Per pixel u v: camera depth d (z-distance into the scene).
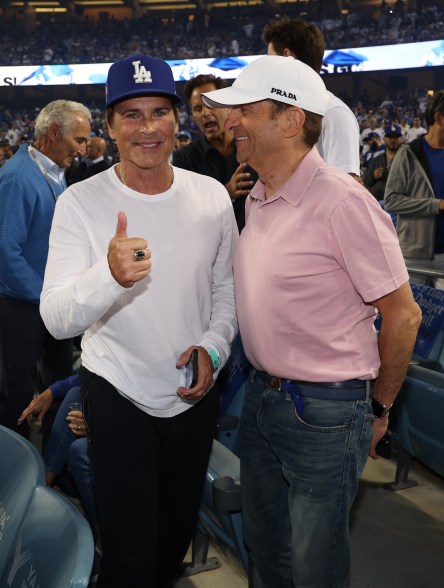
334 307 1.32
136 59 1.37
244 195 2.58
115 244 1.20
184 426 1.53
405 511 2.55
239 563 1.83
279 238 1.33
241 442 1.54
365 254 1.26
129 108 1.37
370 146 12.45
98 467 1.50
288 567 1.56
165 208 1.45
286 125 1.34
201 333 1.52
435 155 3.45
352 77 22.50
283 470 1.40
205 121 2.89
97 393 1.48
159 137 1.39
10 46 24.58
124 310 1.42
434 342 2.59
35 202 2.70
